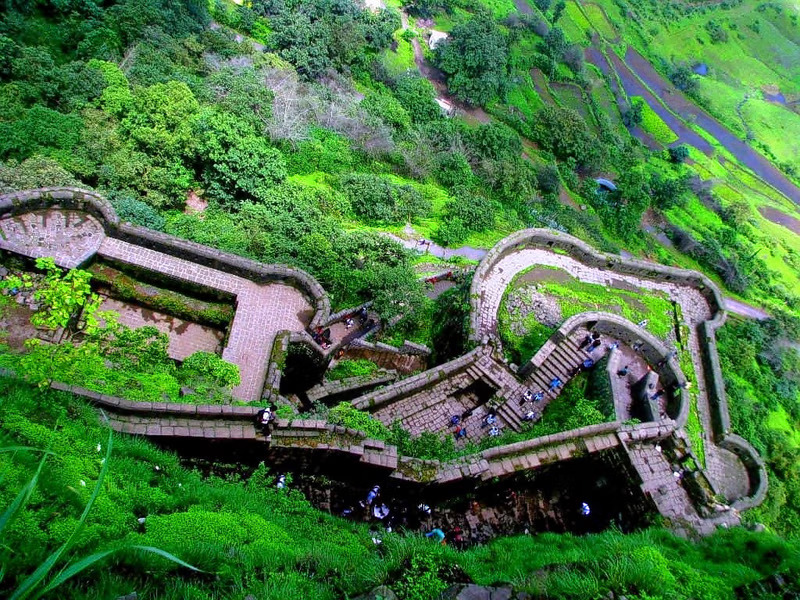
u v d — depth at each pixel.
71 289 14.77
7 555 8.91
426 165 57.03
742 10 118.56
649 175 83.75
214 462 16.98
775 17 118.56
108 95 37.38
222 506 13.78
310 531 14.61
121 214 30.77
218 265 25.94
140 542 10.75
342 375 27.38
